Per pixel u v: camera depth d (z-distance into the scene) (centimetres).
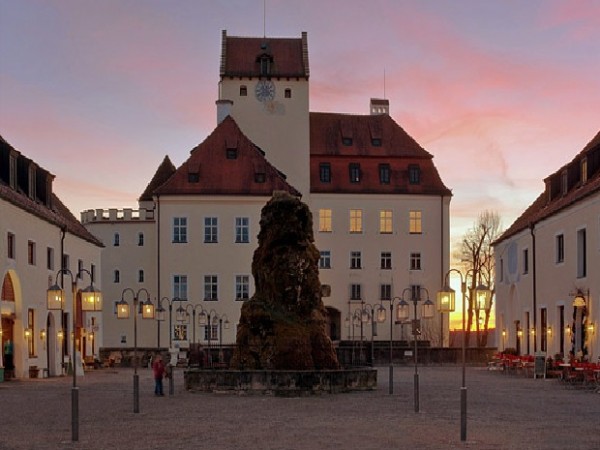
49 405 3028
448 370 5731
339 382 3475
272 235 3781
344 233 8869
